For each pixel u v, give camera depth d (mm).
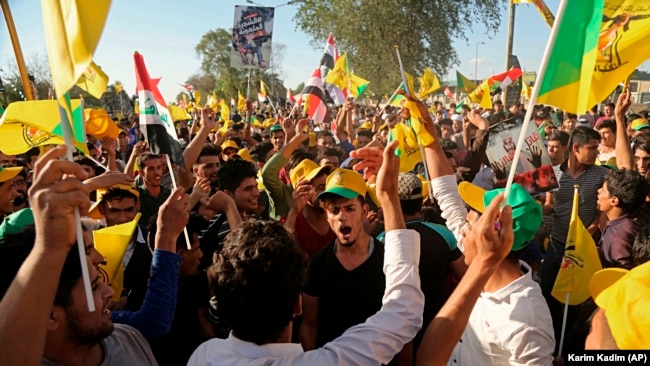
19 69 2160
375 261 3031
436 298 3262
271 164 4676
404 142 4461
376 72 25234
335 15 25469
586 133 4754
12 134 3514
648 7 1778
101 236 2783
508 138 4078
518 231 2172
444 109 22531
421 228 3371
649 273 1197
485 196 2457
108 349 1984
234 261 1688
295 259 1748
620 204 3418
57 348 1773
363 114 20656
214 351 1717
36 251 1257
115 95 31406
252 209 4375
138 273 3195
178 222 2330
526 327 2061
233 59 10719
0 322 1234
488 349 2180
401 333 1703
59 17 1419
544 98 1562
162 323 2225
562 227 4891
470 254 1807
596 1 1535
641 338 1135
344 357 1603
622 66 1804
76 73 1382
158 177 4969
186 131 12375
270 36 10805
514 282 2182
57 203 1245
